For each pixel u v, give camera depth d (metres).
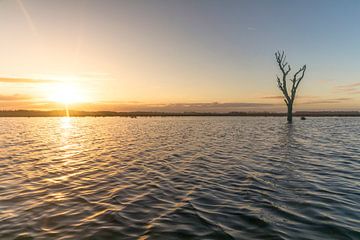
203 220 7.13
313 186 10.41
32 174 12.66
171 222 7.01
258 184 10.74
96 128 53.94
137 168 14.01
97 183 11.02
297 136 32.38
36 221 7.09
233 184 10.77
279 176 12.08
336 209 7.88
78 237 6.16
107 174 12.64
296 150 20.50
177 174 12.55
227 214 7.55
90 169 13.80
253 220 7.11
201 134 36.25
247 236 6.20
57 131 45.28
